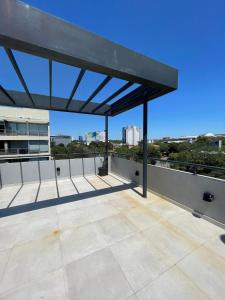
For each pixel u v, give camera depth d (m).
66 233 2.11
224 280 1.36
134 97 3.40
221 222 2.20
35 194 3.66
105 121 5.48
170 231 2.14
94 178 5.16
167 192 3.20
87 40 1.69
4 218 2.53
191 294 1.23
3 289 1.28
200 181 2.49
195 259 1.61
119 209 2.83
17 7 1.33
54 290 1.27
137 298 1.20
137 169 4.33
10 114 14.91
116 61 1.90
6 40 1.33
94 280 1.36
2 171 4.21
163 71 2.37
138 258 1.63
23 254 1.70
